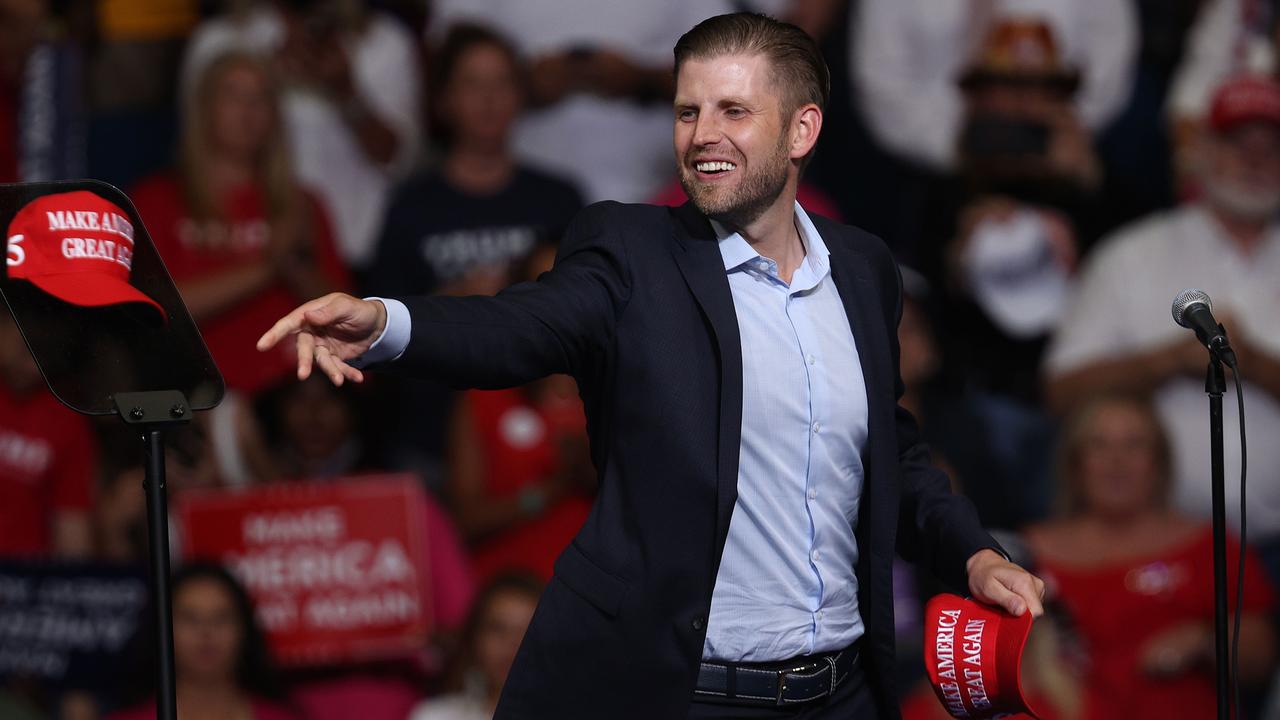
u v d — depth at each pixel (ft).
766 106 30.91
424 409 74.38
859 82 83.82
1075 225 83.71
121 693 64.44
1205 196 79.20
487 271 74.90
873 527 32.17
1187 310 35.45
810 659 31.86
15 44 76.54
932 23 82.38
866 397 32.14
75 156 77.87
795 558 31.45
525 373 29.76
